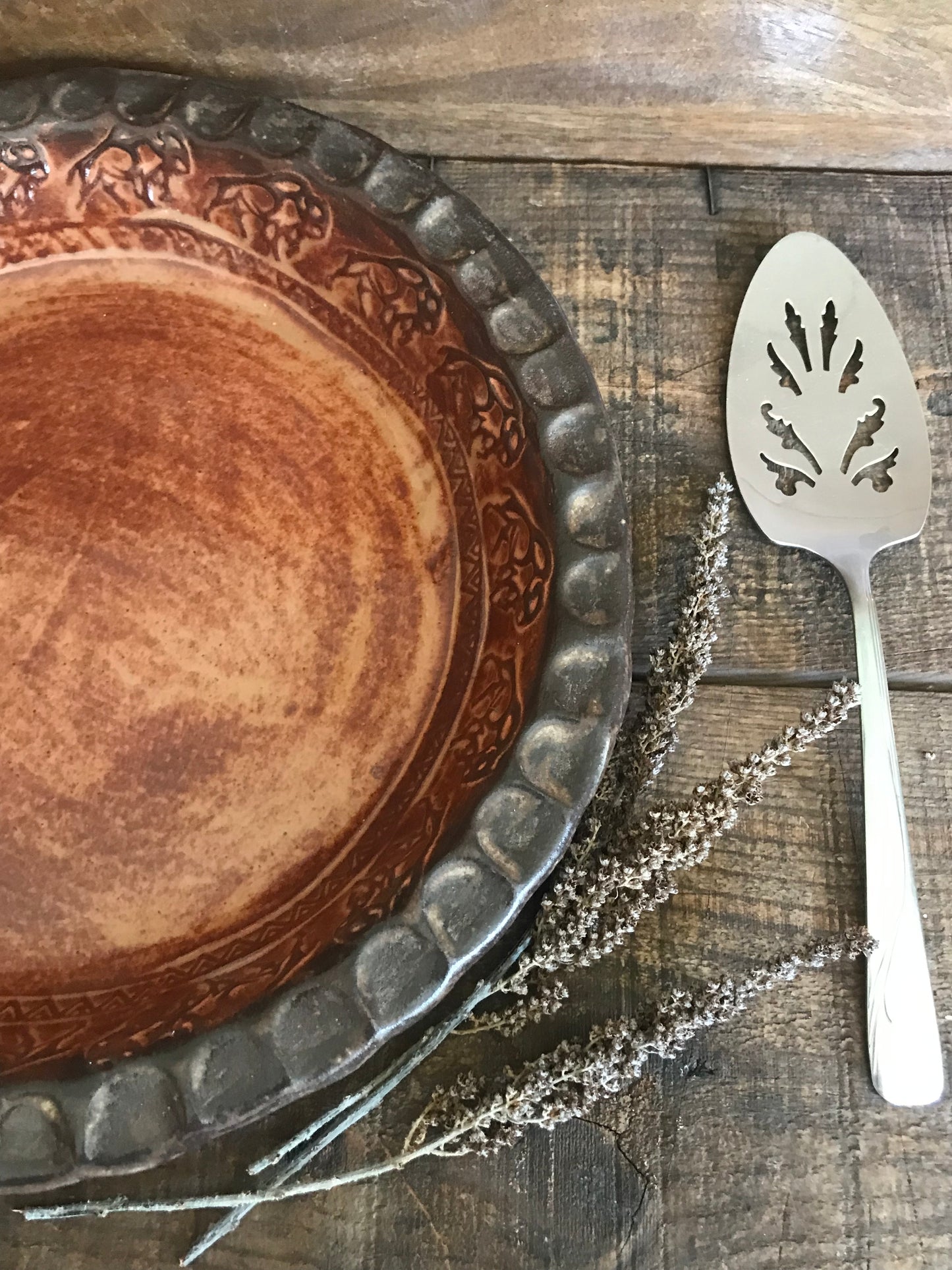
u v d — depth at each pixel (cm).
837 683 27
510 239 34
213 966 25
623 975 27
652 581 31
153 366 31
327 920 24
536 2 31
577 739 23
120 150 30
